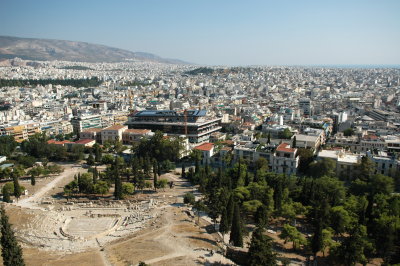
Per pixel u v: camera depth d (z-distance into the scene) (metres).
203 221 169.25
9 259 93.19
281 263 124.81
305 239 135.12
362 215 152.75
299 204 167.62
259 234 120.44
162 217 171.62
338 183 189.50
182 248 129.00
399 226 137.62
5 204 190.75
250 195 178.50
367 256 137.38
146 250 126.88
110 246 134.88
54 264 114.19
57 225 169.12
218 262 117.56
